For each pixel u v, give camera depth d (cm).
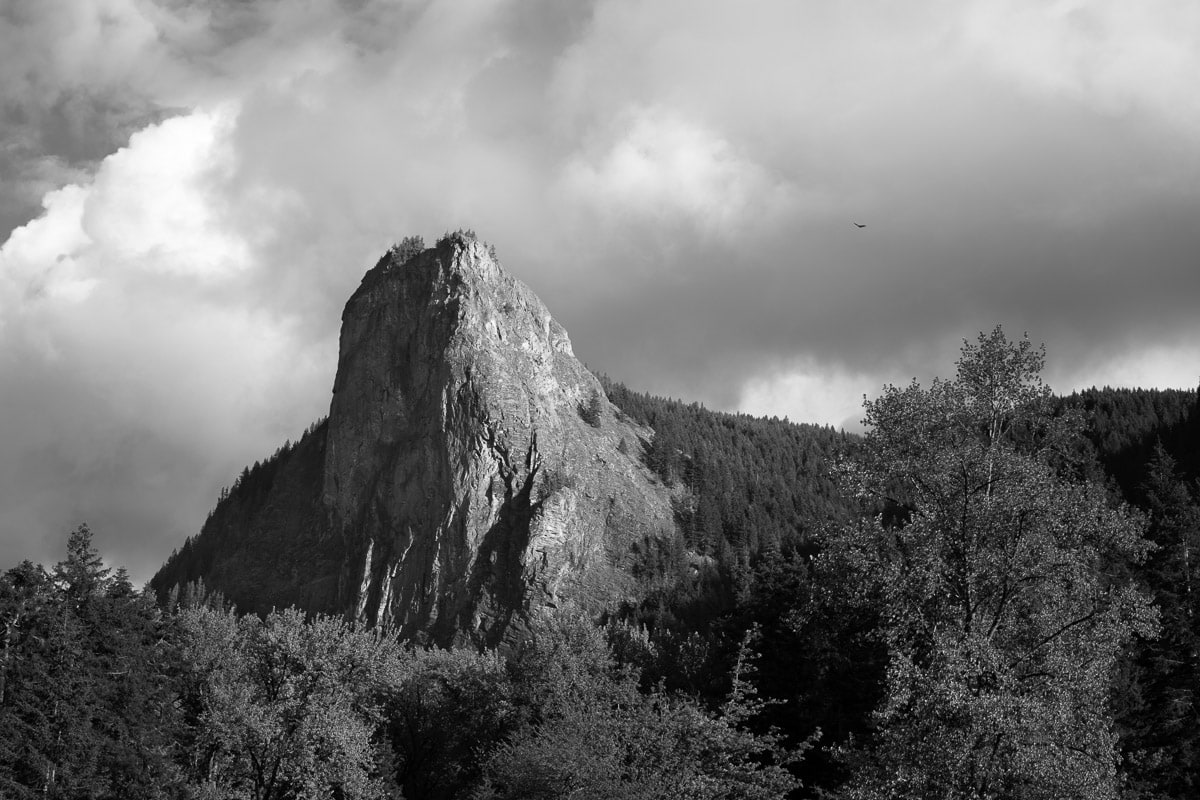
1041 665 3597
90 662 5891
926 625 3812
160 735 6241
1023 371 3953
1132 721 5238
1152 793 4772
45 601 5931
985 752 3403
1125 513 3897
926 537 3828
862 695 5441
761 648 6047
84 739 5644
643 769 4534
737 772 4506
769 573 6388
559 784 4419
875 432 4050
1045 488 3759
